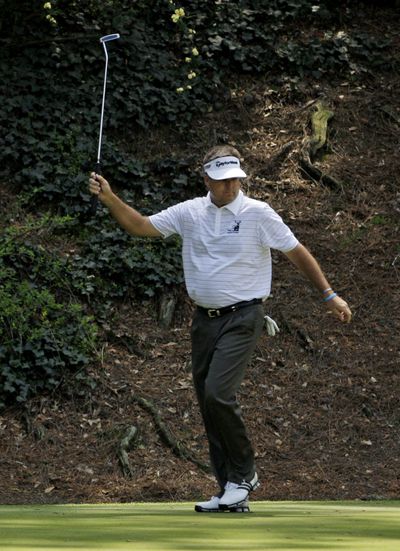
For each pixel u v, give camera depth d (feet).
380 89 106.01
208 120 100.07
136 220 40.37
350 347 82.48
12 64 95.91
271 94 103.50
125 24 101.24
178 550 20.49
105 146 92.84
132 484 66.90
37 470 67.46
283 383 78.79
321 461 71.00
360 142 101.04
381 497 65.10
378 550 20.72
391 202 95.66
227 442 39.58
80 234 87.76
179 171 94.63
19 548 20.85
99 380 76.64
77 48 98.53
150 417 73.67
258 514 37.32
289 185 96.12
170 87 99.86
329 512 39.52
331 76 106.52
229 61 104.53
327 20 110.83
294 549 20.99
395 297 87.20
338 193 95.81
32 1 97.35
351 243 91.61
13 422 72.74
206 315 40.04
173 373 78.89
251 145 98.99
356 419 75.72
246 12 107.34
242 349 39.29
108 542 22.57
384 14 113.60
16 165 91.09
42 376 75.51
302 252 40.22
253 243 39.63
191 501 64.64
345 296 86.94
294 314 84.69
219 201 39.70
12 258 82.23
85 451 70.18
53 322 78.43
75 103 95.45
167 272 85.56
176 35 104.68
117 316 83.05
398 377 79.82
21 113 93.45
